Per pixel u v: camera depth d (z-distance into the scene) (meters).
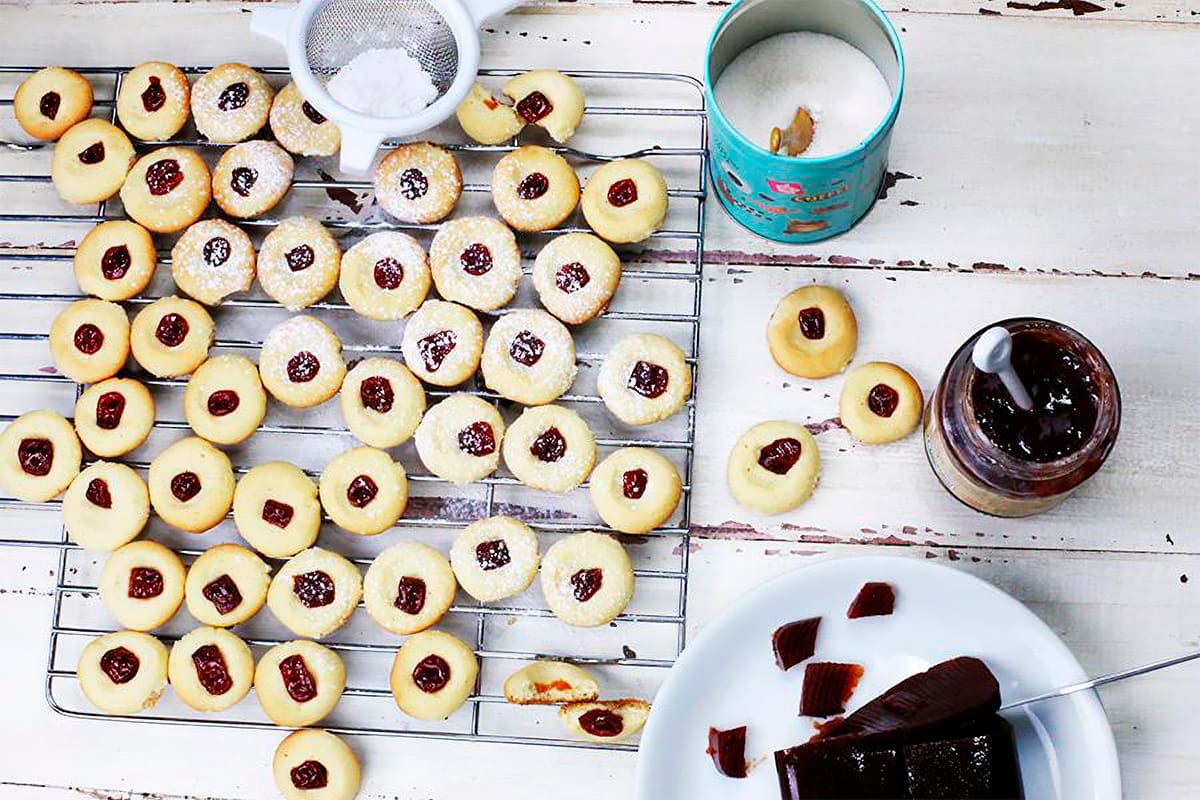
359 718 0.97
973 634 0.92
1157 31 1.00
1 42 1.03
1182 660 0.88
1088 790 0.91
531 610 0.96
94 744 0.98
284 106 0.99
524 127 1.00
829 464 0.97
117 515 0.97
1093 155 0.99
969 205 0.99
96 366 0.98
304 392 0.97
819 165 0.88
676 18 1.01
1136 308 0.98
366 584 0.96
